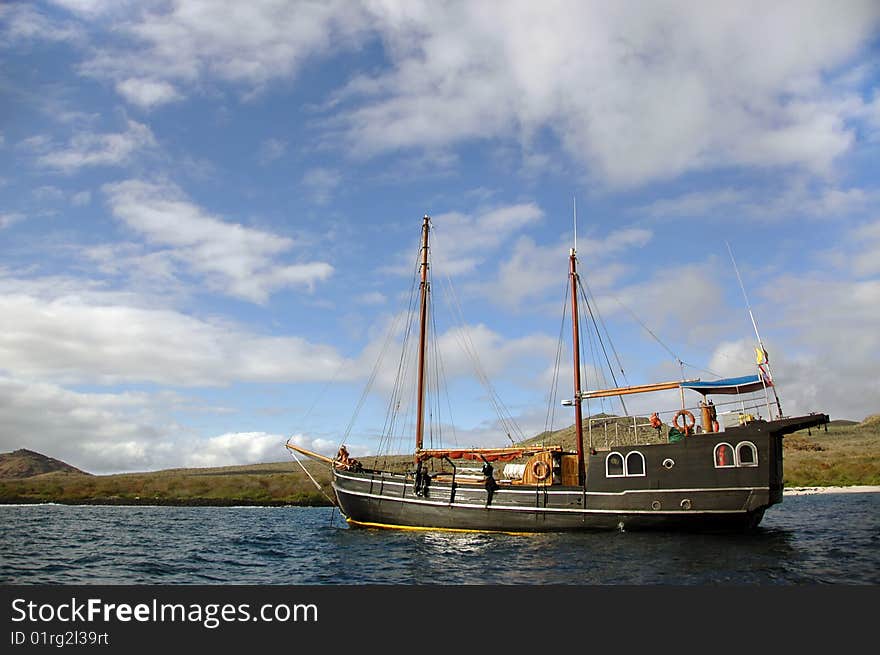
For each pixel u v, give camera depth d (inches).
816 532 1539.1
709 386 1539.1
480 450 1740.9
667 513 1457.9
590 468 1542.8
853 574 1004.6
